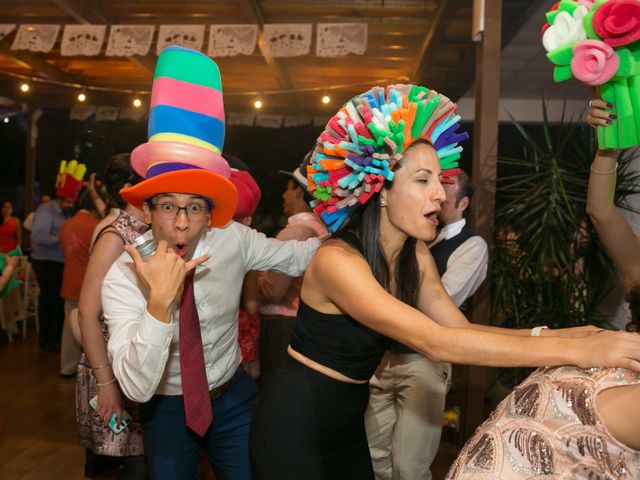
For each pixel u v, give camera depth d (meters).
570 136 3.40
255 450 1.61
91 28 5.07
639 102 1.50
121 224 2.01
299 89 7.21
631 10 1.36
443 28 4.84
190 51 1.65
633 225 3.02
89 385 2.30
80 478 3.05
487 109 3.17
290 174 2.75
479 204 3.18
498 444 1.16
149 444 1.79
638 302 1.22
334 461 1.57
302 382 1.56
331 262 1.44
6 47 6.04
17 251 6.04
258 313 2.87
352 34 4.80
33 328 6.68
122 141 9.08
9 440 3.52
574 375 1.14
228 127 9.29
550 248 3.27
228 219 1.72
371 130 1.38
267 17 5.30
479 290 3.25
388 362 2.30
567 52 1.48
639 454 1.05
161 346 1.50
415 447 2.28
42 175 9.30
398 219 1.45
